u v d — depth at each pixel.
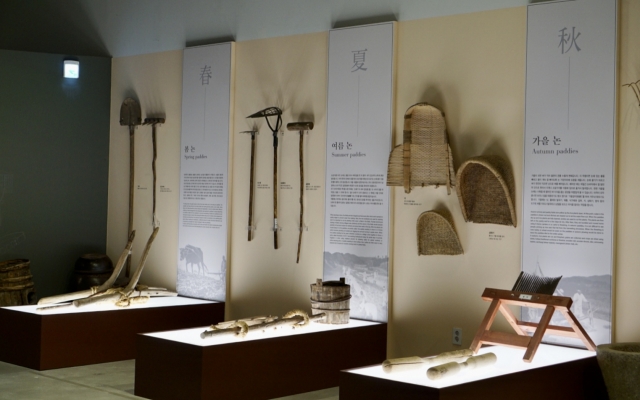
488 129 5.81
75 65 8.11
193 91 7.55
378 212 6.29
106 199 8.30
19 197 7.88
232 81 7.32
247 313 7.18
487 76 5.83
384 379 4.18
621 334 5.23
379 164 6.29
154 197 7.87
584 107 5.36
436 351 6.02
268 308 7.04
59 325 6.07
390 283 6.24
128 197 8.16
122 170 8.21
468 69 5.93
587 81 5.35
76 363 6.17
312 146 6.77
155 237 7.86
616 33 5.24
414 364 4.43
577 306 5.35
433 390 3.95
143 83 8.04
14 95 7.88
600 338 5.25
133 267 8.07
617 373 4.59
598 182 5.29
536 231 5.53
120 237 8.20
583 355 5.05
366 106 6.38
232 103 7.32
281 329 5.72
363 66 6.41
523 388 4.48
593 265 5.30
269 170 7.09
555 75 5.48
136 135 8.09
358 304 6.37
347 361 5.86
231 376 5.02
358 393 4.30
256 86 7.19
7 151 7.83
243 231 7.25
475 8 5.90
